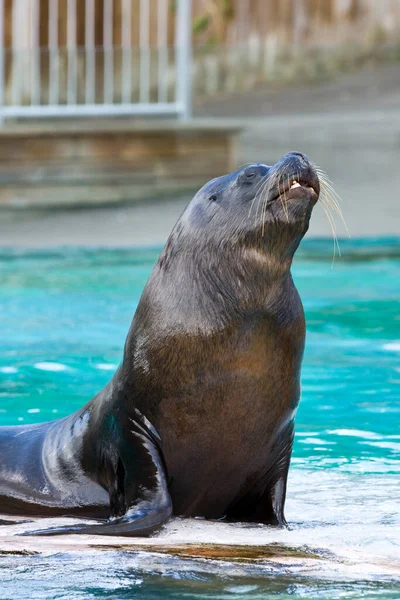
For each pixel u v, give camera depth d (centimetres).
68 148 5647
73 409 2488
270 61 9500
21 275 4175
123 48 6097
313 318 3500
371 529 1706
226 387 1689
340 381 2784
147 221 5291
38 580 1383
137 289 3934
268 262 1698
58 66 5975
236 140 6003
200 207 1770
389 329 3366
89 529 1625
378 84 9175
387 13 9769
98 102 6266
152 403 1709
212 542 1589
